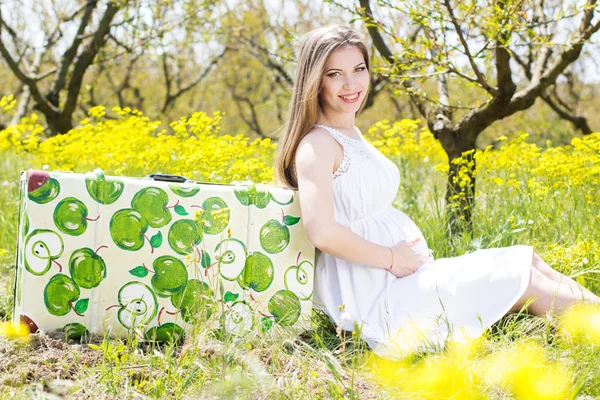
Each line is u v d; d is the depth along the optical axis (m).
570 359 2.19
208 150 4.25
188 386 2.04
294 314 2.55
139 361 2.21
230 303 2.49
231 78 15.29
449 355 2.17
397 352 2.31
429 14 3.59
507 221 3.33
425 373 2.08
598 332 2.23
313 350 2.25
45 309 2.35
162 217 2.42
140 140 5.26
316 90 2.58
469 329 2.40
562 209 3.80
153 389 2.01
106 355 2.16
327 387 2.09
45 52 11.96
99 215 2.37
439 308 2.44
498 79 3.90
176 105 15.85
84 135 5.32
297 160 2.51
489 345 2.35
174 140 4.81
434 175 5.38
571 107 11.91
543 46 4.19
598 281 2.95
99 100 15.42
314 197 2.43
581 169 3.80
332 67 2.58
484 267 2.49
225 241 2.48
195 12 8.66
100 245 2.38
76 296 2.37
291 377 2.13
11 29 11.04
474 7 3.48
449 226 3.64
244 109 16.86
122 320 2.41
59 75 8.98
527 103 4.06
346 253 2.44
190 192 2.45
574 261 2.94
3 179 5.36
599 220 3.45
